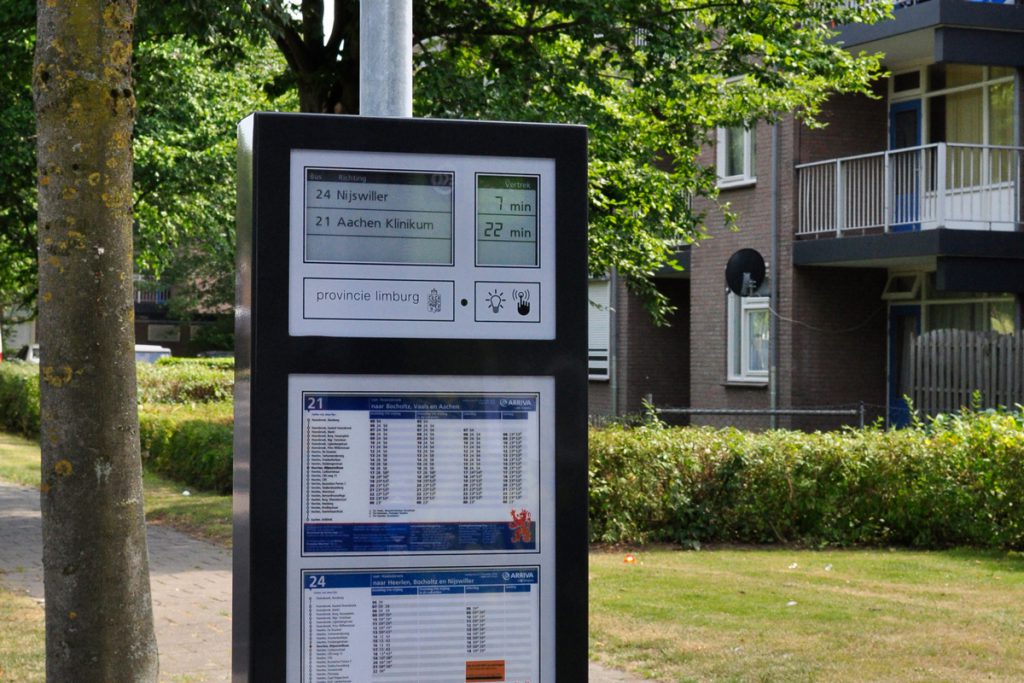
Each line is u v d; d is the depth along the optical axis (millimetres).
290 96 20891
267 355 3510
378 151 3576
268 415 3512
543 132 3664
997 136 19203
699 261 22734
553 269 3672
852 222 20125
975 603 8094
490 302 3639
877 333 20906
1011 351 15867
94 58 4594
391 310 3584
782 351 20609
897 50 19312
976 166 19422
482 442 3635
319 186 3545
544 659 3660
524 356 3652
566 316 3676
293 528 3533
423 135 3598
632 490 10844
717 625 7445
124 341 4660
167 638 7543
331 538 3553
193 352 57062
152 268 27000
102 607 4613
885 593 8461
